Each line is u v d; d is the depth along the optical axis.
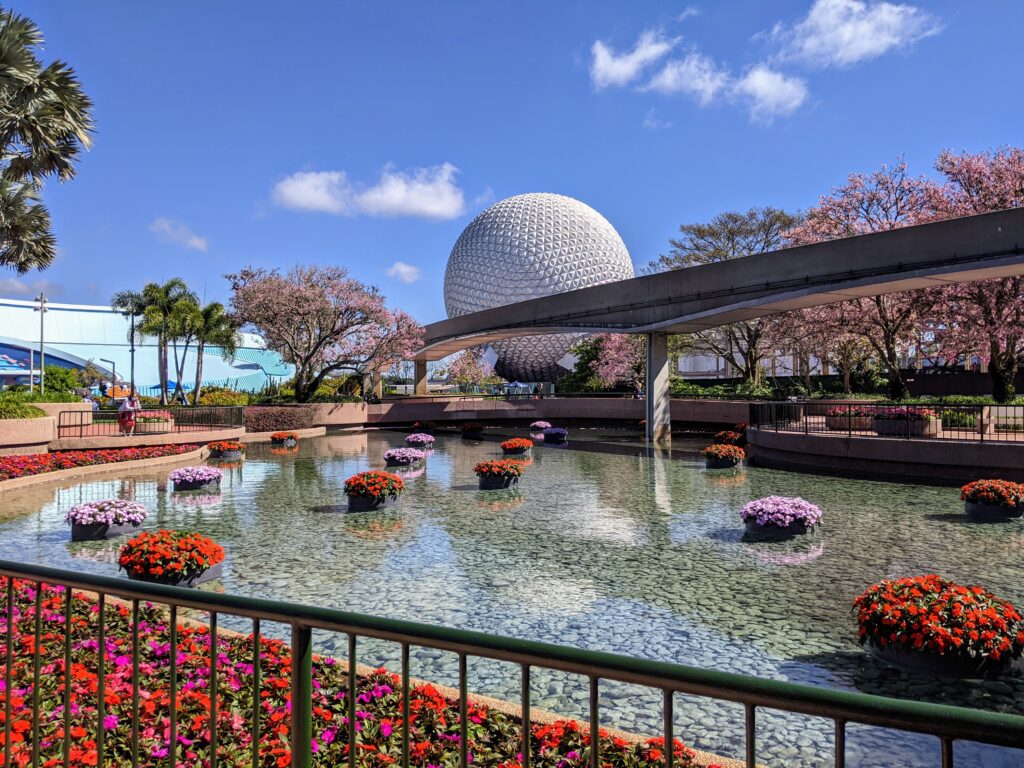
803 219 45.66
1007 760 4.74
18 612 6.51
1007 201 24.09
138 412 25.86
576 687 5.98
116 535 11.71
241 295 37.66
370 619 2.24
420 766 4.03
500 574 9.33
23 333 74.62
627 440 31.97
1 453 19.09
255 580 9.07
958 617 6.04
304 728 2.36
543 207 66.62
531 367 68.12
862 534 11.54
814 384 48.44
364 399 45.06
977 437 18.38
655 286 30.19
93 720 4.30
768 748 4.95
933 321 27.67
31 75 17.19
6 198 18.09
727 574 9.30
